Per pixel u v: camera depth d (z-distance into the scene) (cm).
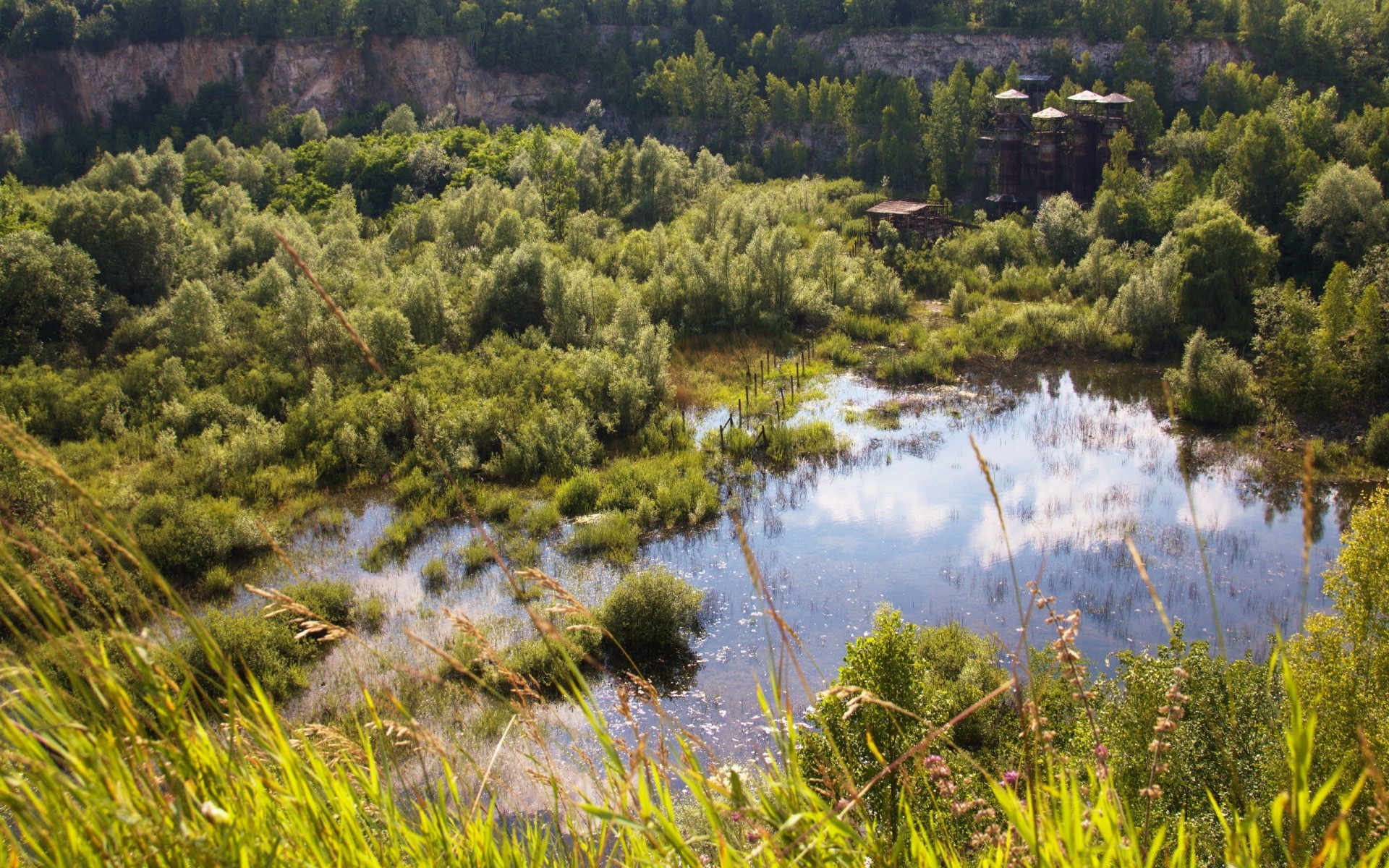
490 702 1606
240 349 3709
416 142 7694
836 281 4950
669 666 1909
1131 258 4819
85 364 3734
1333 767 751
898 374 3944
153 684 267
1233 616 2077
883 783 730
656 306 4628
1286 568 2302
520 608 2141
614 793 345
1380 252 3834
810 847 287
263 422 3209
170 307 3928
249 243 4981
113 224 4500
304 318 3716
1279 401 3303
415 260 5103
